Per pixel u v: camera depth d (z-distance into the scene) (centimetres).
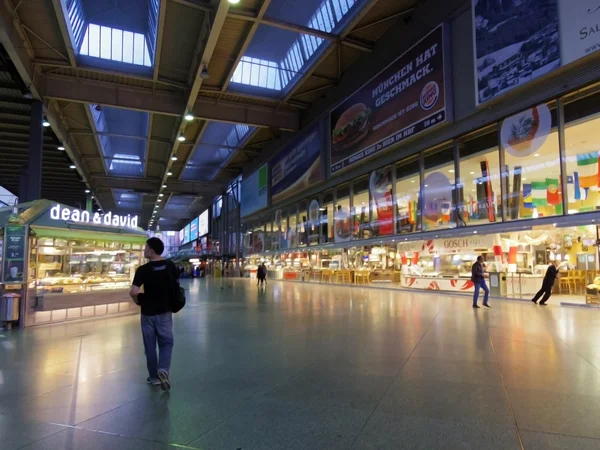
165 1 1382
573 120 1206
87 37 1808
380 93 1970
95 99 2166
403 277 2006
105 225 1188
